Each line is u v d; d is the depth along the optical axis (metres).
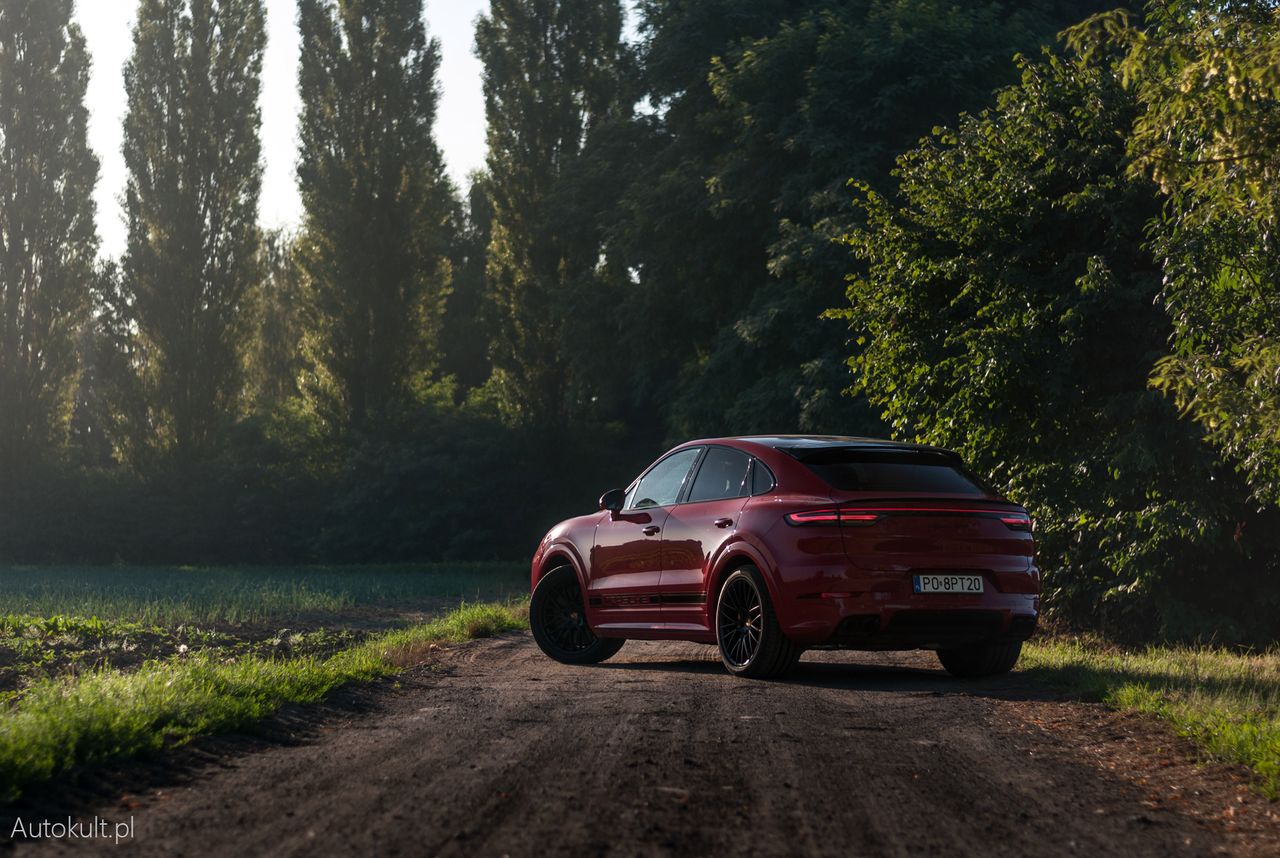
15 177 42.56
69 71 43.50
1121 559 12.42
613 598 9.97
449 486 41.91
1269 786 4.97
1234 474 12.26
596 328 34.00
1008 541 8.59
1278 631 12.85
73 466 43.62
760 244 28.16
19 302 42.62
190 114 42.41
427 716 6.77
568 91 42.34
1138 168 7.29
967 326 13.44
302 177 43.16
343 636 13.60
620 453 45.12
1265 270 9.32
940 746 5.92
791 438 9.23
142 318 42.41
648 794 4.68
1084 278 12.24
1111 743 6.13
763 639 8.48
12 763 4.55
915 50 23.89
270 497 42.19
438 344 56.59
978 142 14.14
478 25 43.12
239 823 4.18
